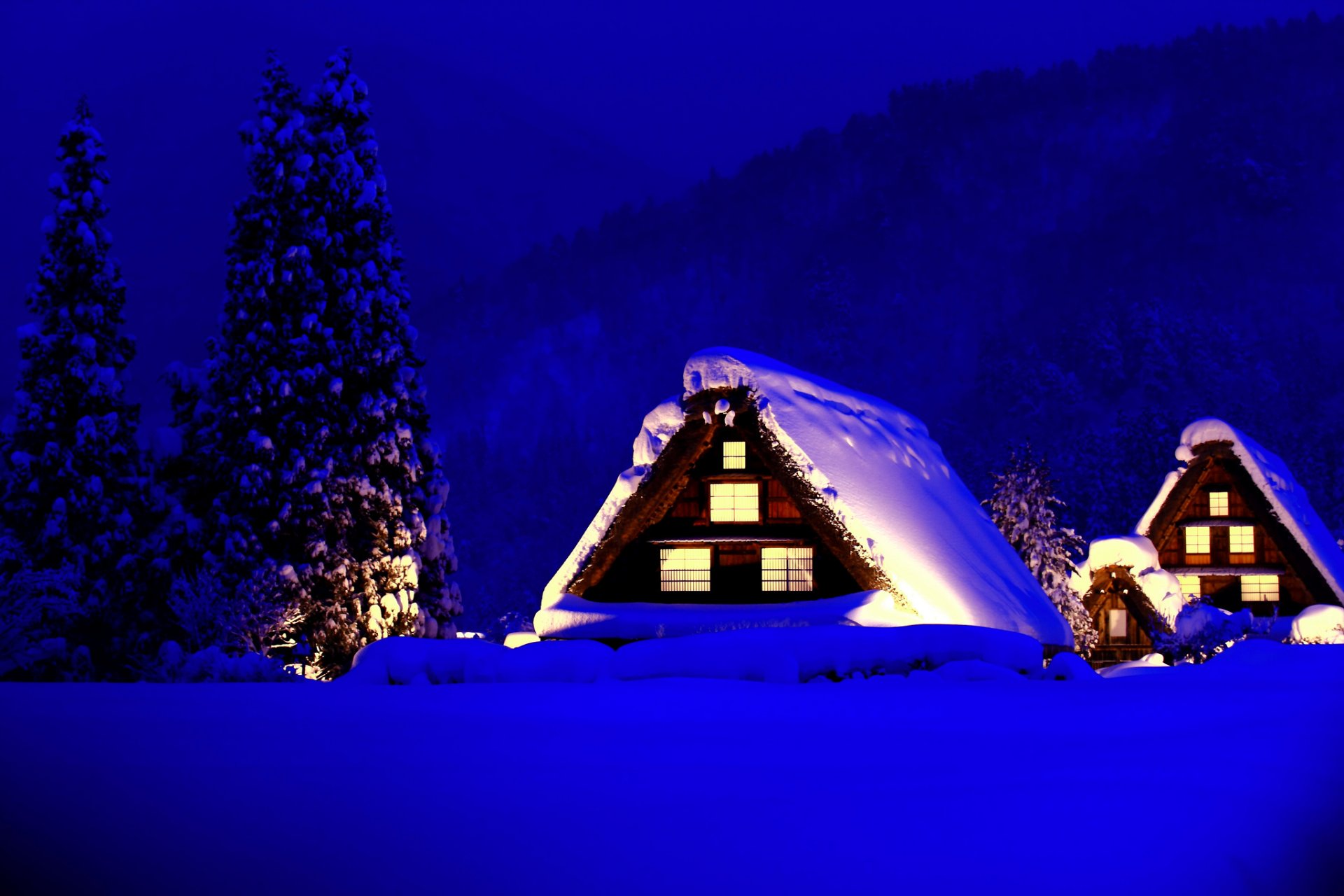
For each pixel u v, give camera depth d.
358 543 37.72
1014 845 5.92
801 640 21.66
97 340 37.59
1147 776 8.04
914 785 7.66
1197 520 54.91
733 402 31.91
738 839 6.08
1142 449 110.38
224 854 5.88
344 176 39.38
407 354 40.94
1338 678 20.50
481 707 14.11
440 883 5.34
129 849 6.00
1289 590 54.59
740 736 10.66
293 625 35.38
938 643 21.64
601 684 18.11
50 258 37.38
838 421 32.62
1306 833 6.76
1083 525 97.88
